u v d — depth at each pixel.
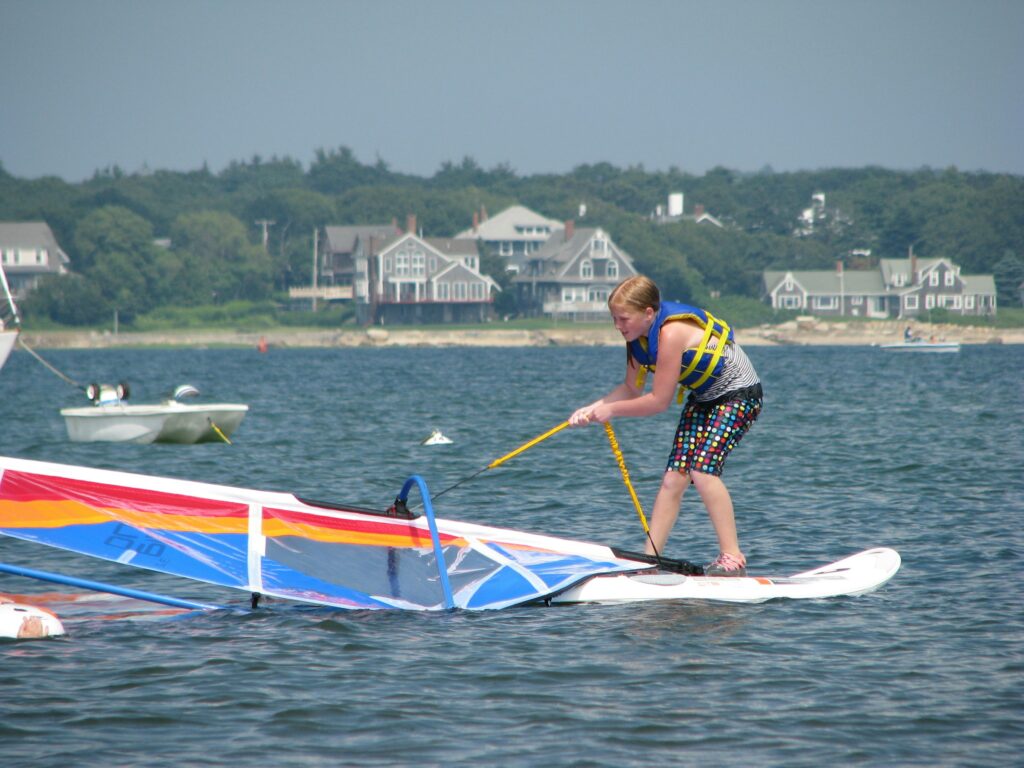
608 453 62.62
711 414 28.02
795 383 144.88
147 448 70.12
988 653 22.94
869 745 18.20
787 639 23.97
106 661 22.41
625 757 17.75
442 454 63.84
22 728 18.83
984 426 77.38
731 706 19.94
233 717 19.38
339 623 25.14
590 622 25.28
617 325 27.12
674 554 34.38
